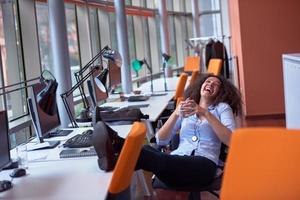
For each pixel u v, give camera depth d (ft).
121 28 23.54
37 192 7.12
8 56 16.79
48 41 18.12
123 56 23.38
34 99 10.21
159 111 14.92
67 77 15.53
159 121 14.53
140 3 32.19
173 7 40.16
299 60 13.94
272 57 23.31
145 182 13.01
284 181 5.24
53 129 11.41
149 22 34.42
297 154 5.21
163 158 9.06
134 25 31.83
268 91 23.54
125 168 6.61
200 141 9.77
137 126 7.12
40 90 10.52
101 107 15.64
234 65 29.30
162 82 24.76
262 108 23.66
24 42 17.53
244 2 23.13
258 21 23.16
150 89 21.49
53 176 7.97
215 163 9.45
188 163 9.14
